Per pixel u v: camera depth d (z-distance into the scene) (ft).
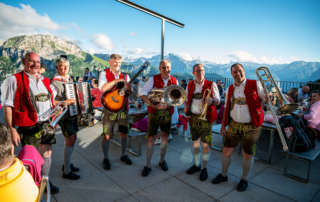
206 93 8.16
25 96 6.25
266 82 6.90
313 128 10.68
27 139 6.46
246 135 7.37
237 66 7.22
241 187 7.71
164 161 9.43
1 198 2.49
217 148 12.09
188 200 7.07
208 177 8.73
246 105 7.25
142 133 11.05
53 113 6.91
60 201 6.82
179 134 15.01
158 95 8.20
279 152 11.94
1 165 2.56
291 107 6.39
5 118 6.04
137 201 6.96
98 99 14.44
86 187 7.72
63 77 7.75
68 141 7.93
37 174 3.63
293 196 7.47
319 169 9.77
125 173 8.91
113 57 9.06
